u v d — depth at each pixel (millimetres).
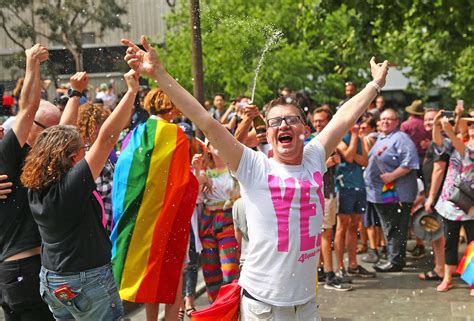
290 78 15984
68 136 3754
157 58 3195
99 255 3816
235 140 3338
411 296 6820
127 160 5000
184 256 5066
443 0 9656
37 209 3717
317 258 3408
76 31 8016
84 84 4488
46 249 3773
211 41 13234
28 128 3996
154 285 4934
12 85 8477
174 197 4965
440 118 7293
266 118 3426
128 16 8078
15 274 3973
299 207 3305
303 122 3416
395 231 7961
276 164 3396
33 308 4070
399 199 7836
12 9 7836
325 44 17062
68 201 3645
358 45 10586
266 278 3314
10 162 3947
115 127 3697
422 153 9484
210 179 5879
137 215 4949
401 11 10000
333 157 6793
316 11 10141
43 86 8070
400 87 24547
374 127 9039
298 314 3361
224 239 5887
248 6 16734
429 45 16875
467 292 6922
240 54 13617
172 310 5125
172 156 4992
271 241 3293
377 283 7410
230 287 3553
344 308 6434
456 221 6875
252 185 3330
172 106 5117
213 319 3486
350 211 7316
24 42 7910
